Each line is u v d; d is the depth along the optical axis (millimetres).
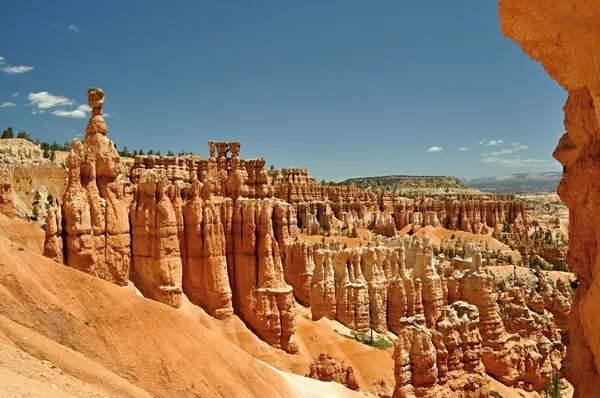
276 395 45781
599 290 15102
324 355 60688
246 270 68062
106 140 57031
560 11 14094
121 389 34125
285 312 65812
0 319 33250
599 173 17469
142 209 61219
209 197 67375
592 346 15852
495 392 54906
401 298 81250
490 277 69125
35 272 39656
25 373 26344
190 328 45844
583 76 13953
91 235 53562
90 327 39031
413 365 43438
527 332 66938
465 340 47688
